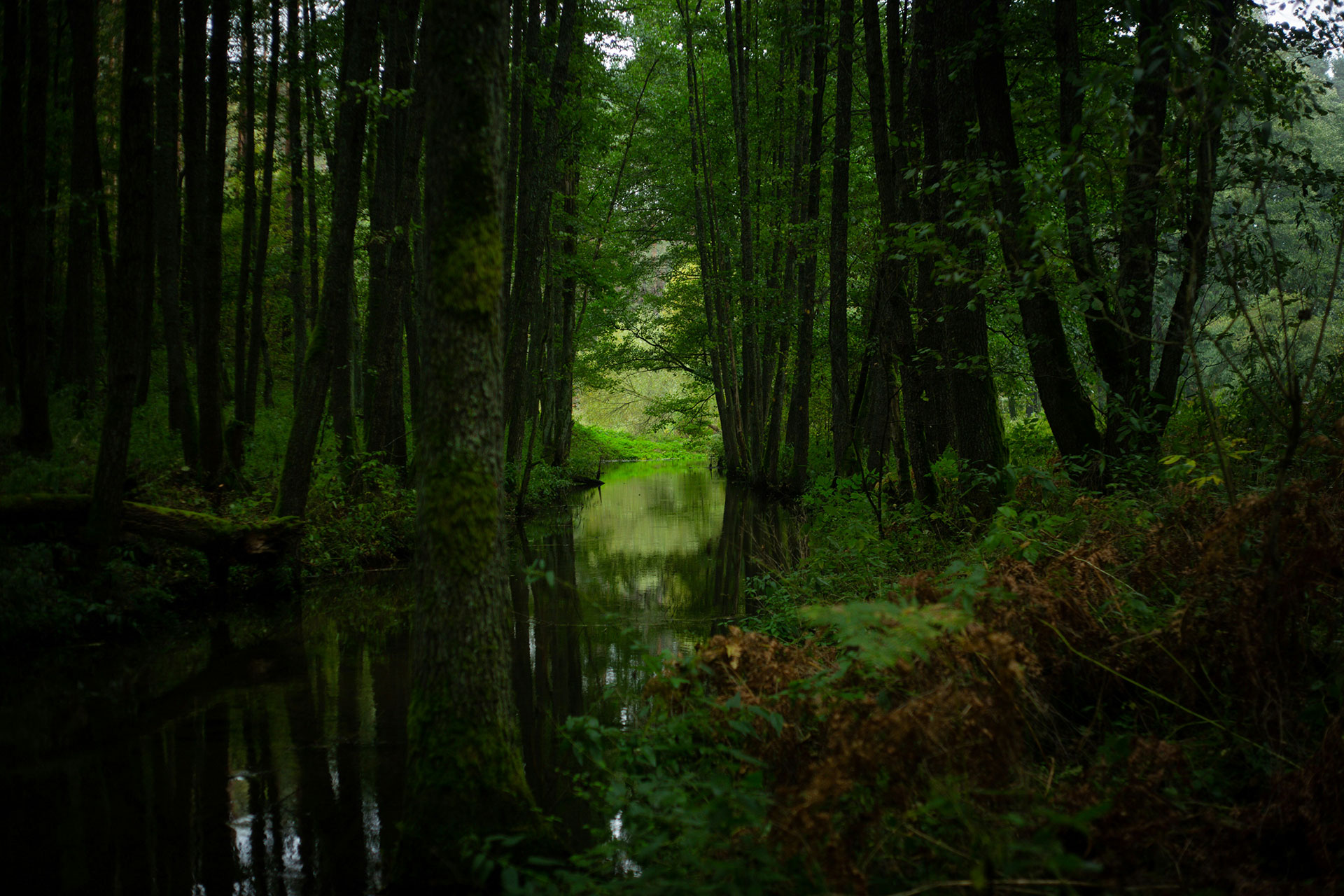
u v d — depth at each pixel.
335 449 13.80
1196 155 5.39
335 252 10.98
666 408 33.12
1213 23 5.10
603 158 24.75
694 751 3.81
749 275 21.98
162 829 4.45
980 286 5.47
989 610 3.98
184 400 12.12
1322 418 5.22
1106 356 7.57
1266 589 3.62
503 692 3.92
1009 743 3.07
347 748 5.58
